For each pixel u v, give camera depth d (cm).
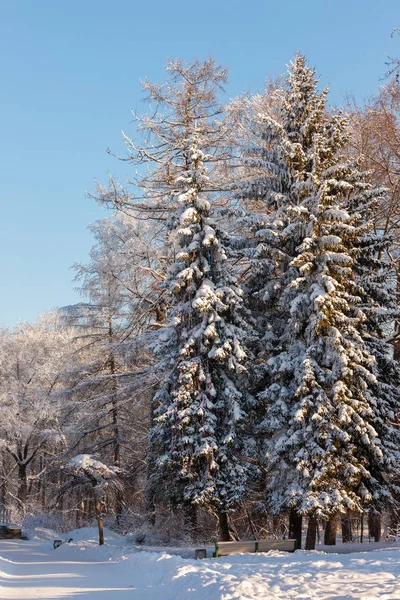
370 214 2597
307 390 2197
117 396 3719
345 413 2156
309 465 2184
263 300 2603
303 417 2203
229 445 2464
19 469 4966
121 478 3647
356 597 922
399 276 2994
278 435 2391
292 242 2559
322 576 1190
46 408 4669
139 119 3338
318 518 2114
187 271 2498
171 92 3356
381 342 2486
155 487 2975
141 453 3928
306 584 1095
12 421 4834
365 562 1382
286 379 2455
